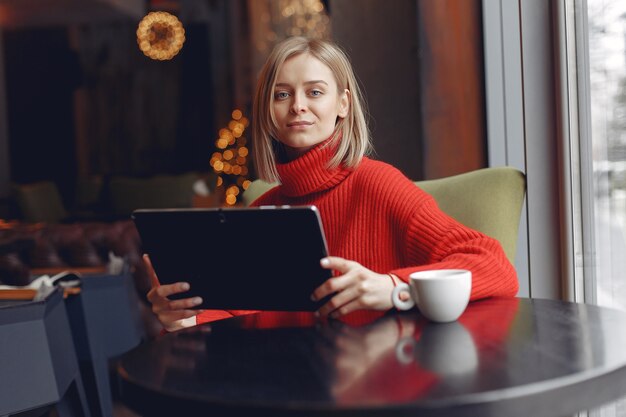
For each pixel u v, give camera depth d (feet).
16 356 4.97
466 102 7.70
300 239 3.30
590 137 5.45
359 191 4.42
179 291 3.71
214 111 31.68
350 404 2.21
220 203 22.31
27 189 22.15
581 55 5.55
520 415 2.25
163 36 25.76
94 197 24.44
